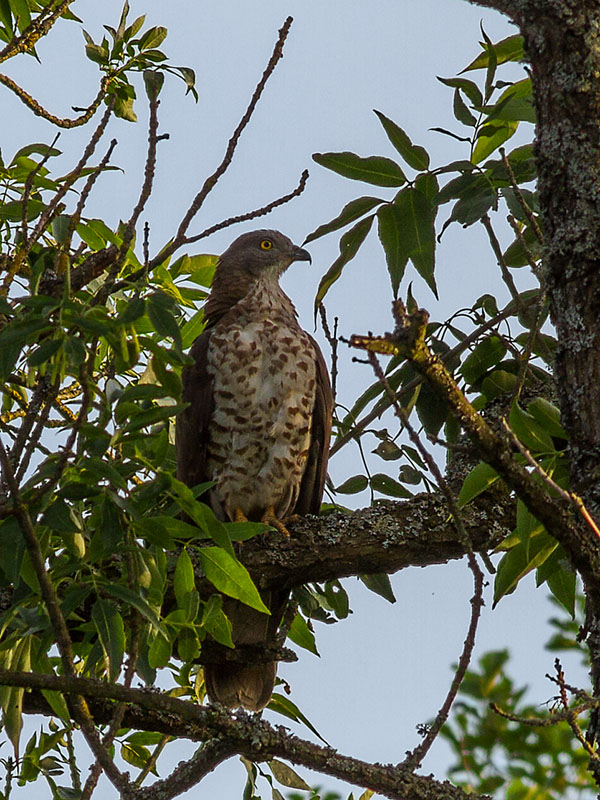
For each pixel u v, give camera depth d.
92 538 7.11
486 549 9.23
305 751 6.68
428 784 6.66
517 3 7.18
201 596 8.81
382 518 9.42
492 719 7.55
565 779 7.42
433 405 10.09
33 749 8.37
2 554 6.56
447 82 8.62
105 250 8.41
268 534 9.44
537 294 9.95
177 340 6.57
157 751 8.22
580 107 6.92
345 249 9.46
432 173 9.06
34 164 9.14
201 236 7.61
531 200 8.85
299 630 9.88
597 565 6.18
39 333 6.35
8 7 9.72
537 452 7.30
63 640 6.37
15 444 7.19
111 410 6.68
